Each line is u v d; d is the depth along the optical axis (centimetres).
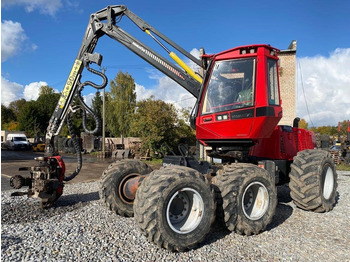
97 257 340
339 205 625
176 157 502
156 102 1767
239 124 484
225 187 415
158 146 1775
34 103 5019
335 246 390
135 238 401
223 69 506
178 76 575
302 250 376
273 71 505
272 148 619
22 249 359
